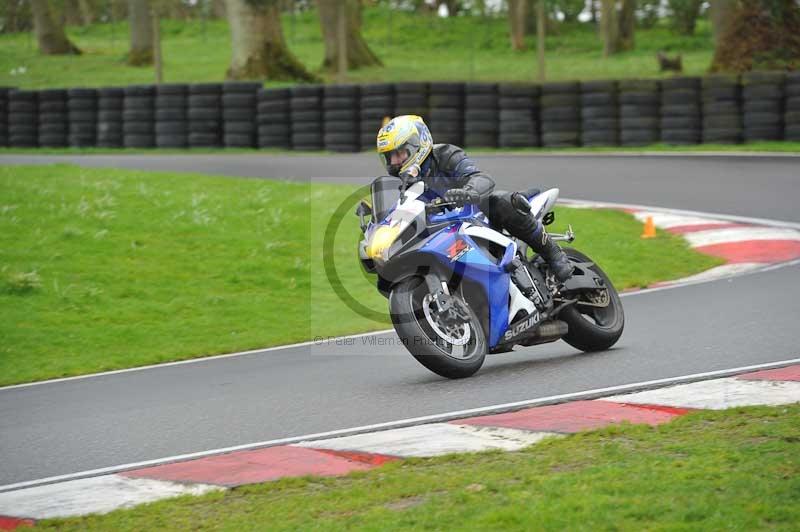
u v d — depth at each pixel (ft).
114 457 62.03
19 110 287.48
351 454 57.72
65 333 104.63
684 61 449.48
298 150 259.80
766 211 150.82
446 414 65.21
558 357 81.61
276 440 62.64
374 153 246.47
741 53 298.76
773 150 211.00
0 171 183.32
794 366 69.92
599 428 57.82
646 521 42.55
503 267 76.54
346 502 48.83
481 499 47.14
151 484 54.90
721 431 55.47
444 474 52.21
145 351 98.48
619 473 48.78
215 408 72.64
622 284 116.98
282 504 49.29
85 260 128.36
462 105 245.65
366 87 251.80
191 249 134.41
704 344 80.43
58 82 440.45
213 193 163.73
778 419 56.59
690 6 551.59
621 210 156.56
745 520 41.52
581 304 81.66
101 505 51.72
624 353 80.02
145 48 488.44
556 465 52.01
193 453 61.31
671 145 229.04
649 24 606.55
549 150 239.30
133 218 145.79
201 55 516.32
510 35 582.35
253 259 130.72
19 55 529.86
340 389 75.66
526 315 77.56
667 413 60.95
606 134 234.99
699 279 116.06
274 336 102.01
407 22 638.53
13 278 117.19
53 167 193.06
